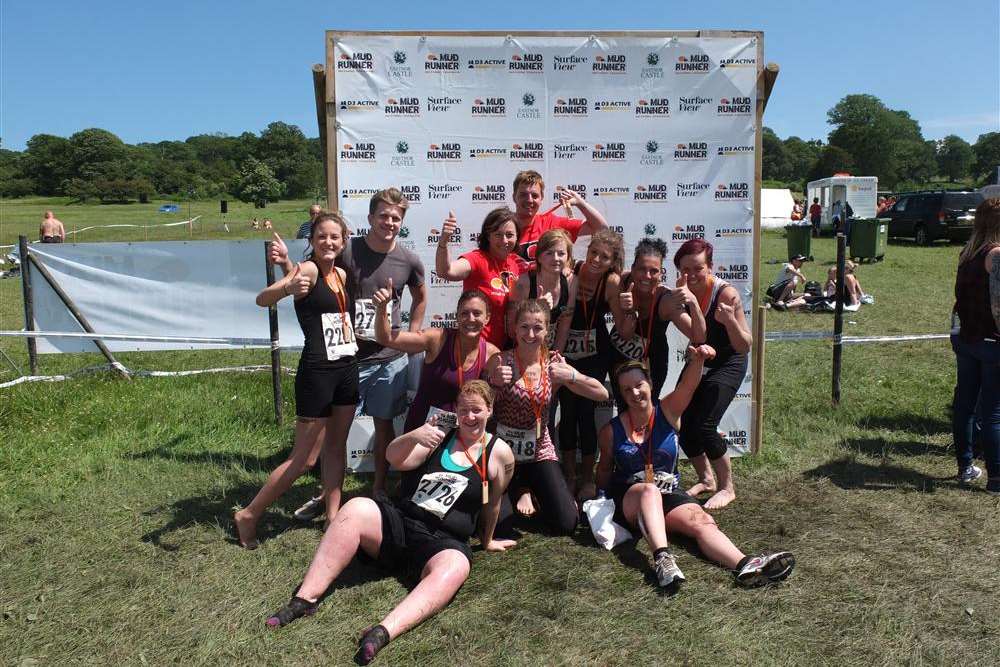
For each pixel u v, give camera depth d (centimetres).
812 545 403
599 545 409
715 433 459
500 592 359
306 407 404
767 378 774
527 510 453
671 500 405
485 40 519
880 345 945
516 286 445
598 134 530
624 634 324
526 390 414
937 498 462
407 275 452
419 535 362
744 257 546
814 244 2494
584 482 480
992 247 449
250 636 325
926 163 12838
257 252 825
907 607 340
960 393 480
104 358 938
